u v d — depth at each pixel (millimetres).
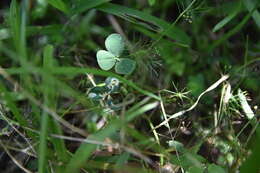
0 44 521
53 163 469
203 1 546
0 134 488
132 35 571
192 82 529
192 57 553
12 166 494
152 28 545
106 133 438
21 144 492
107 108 505
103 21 592
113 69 538
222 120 512
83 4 537
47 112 437
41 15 575
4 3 589
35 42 559
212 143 503
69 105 522
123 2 584
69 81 536
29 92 461
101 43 580
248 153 485
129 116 441
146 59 537
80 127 519
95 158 491
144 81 536
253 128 476
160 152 475
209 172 463
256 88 528
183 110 511
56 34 558
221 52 559
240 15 568
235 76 532
